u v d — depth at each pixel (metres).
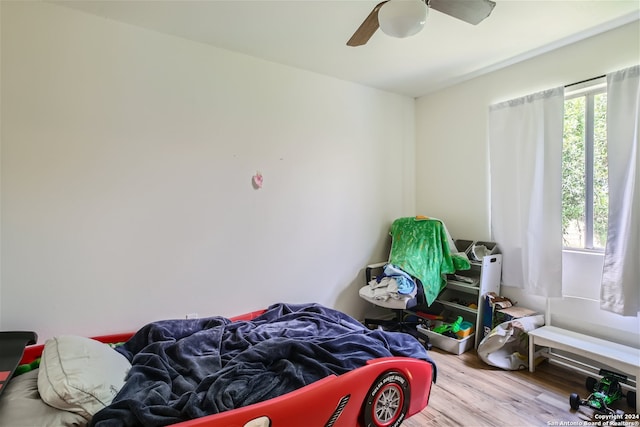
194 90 2.48
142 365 1.69
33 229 2.00
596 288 2.44
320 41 2.49
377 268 3.46
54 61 2.03
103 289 2.20
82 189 2.12
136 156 2.28
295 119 2.96
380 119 3.55
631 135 2.22
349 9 2.08
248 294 2.76
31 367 1.71
